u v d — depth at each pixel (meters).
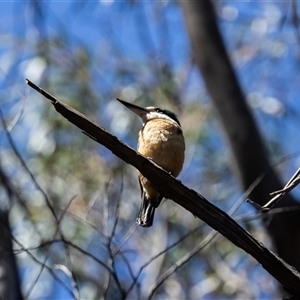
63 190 12.58
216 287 12.45
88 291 11.22
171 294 11.87
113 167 12.61
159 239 12.14
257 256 5.59
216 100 8.98
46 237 10.81
